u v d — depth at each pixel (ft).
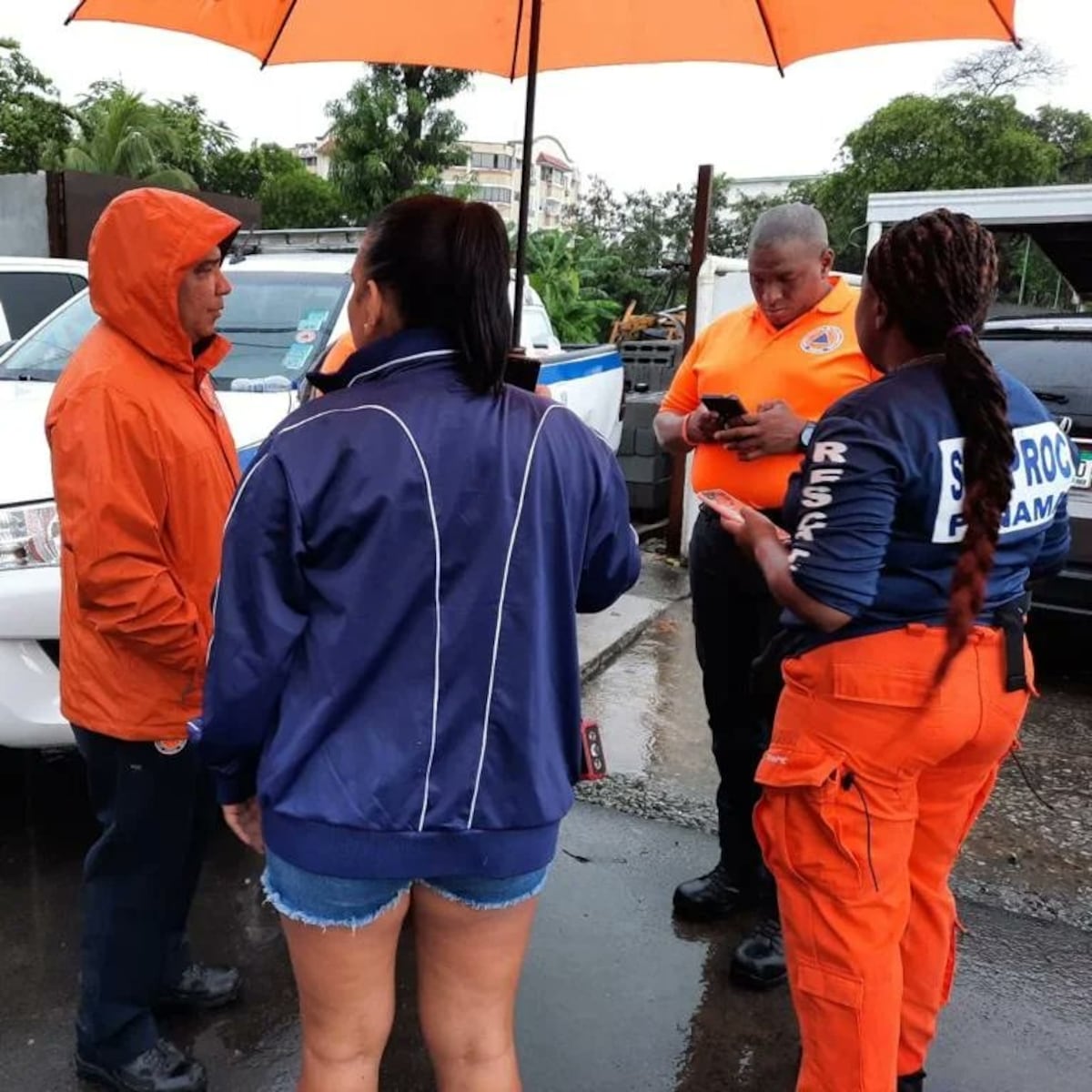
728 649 9.45
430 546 4.83
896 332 6.28
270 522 4.77
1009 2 7.42
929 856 7.06
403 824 4.97
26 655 9.77
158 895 7.30
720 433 8.45
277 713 5.08
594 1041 8.59
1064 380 16.92
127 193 6.67
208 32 8.79
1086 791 13.69
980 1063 8.52
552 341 26.81
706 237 21.93
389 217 4.98
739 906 10.28
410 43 9.69
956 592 5.80
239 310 15.69
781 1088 8.17
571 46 9.64
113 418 6.43
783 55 8.71
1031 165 100.63
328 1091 5.60
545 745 5.28
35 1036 8.28
